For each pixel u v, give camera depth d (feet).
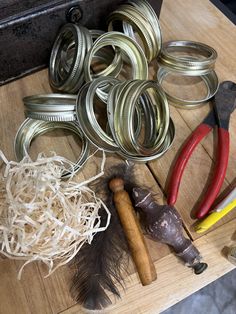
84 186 1.98
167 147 2.20
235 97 2.38
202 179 2.20
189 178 2.20
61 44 2.47
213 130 2.35
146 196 1.94
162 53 2.44
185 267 1.94
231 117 2.41
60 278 1.89
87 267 1.88
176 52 2.72
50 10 2.25
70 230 1.77
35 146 2.28
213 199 2.06
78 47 2.23
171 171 2.22
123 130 2.03
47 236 1.77
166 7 2.90
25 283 1.87
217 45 2.74
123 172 2.09
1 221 1.84
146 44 2.42
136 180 2.13
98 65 2.67
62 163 2.15
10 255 1.85
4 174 1.94
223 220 2.08
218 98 2.37
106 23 2.56
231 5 3.66
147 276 1.85
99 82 2.15
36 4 2.20
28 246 1.73
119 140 2.08
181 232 1.91
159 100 2.30
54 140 2.31
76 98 2.14
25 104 2.15
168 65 2.42
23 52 2.38
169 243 1.91
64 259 1.91
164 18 2.84
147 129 2.32
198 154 2.28
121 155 2.21
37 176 1.85
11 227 1.73
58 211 1.85
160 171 2.22
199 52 2.69
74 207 1.87
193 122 2.41
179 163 2.17
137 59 2.44
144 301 1.86
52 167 1.93
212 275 1.94
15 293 1.85
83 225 1.88
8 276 1.88
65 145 2.30
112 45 2.41
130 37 2.38
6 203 1.84
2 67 2.39
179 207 2.11
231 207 1.98
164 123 2.20
